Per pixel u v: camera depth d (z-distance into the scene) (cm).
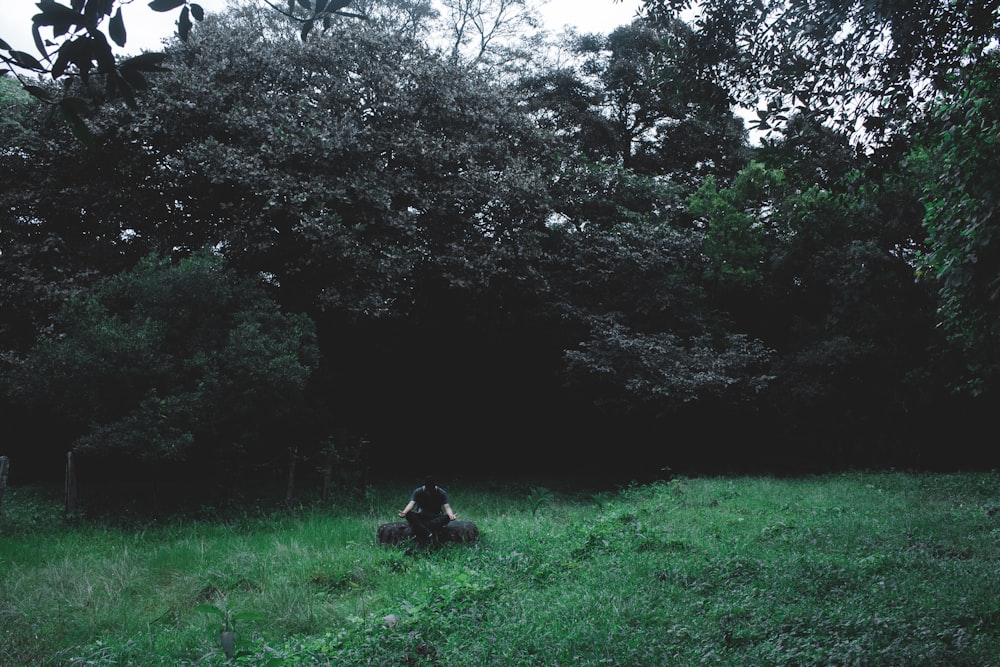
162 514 1262
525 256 1788
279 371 1280
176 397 1205
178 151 1496
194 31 1575
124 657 543
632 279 1998
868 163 755
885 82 711
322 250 1445
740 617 591
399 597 697
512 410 2355
